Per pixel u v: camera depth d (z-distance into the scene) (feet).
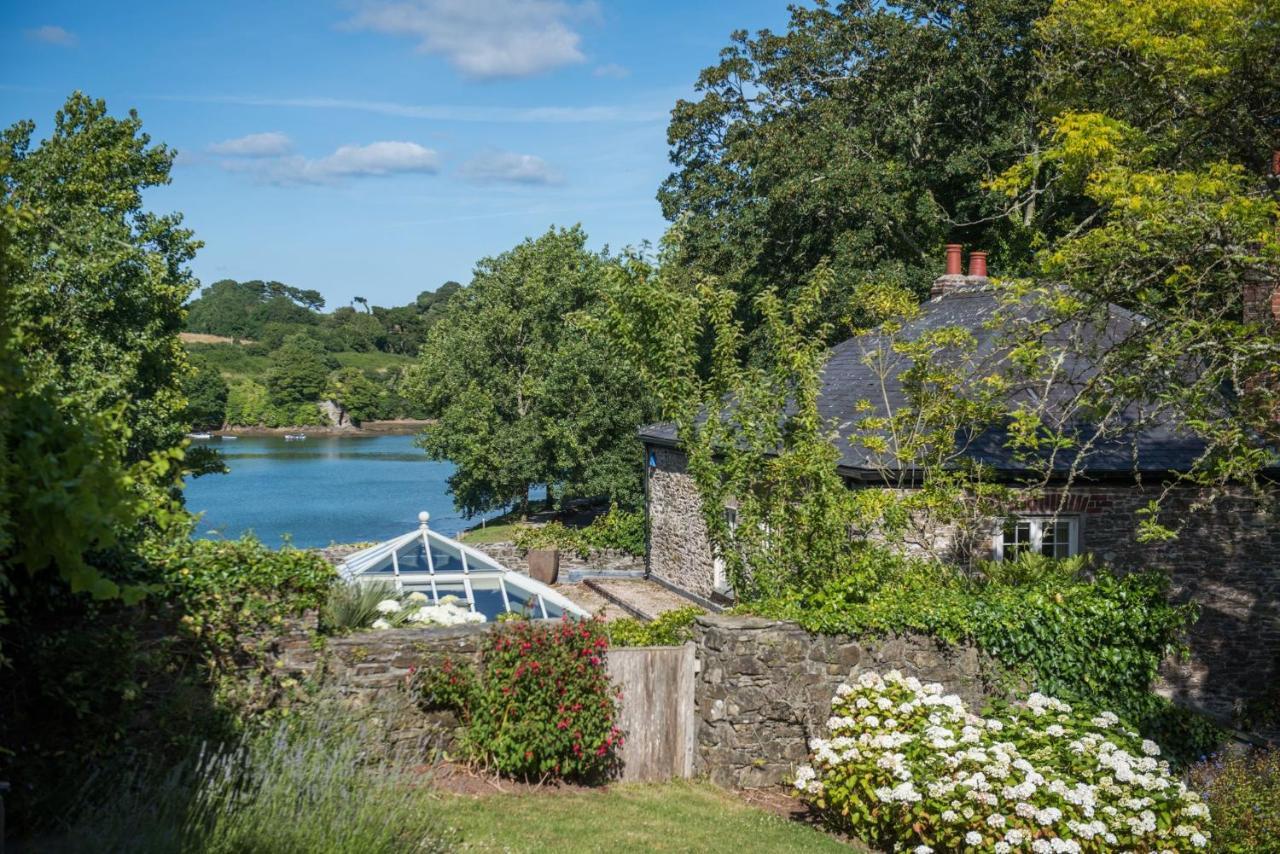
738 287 122.62
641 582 92.84
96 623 30.94
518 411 151.64
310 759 29.96
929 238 122.01
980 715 40.47
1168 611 44.21
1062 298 45.73
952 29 114.83
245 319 578.25
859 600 42.88
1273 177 54.34
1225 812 34.27
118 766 29.96
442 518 179.32
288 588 34.42
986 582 49.88
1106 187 47.78
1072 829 31.12
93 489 19.08
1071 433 56.08
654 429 89.51
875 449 50.06
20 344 21.90
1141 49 64.28
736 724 39.45
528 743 36.06
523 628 37.50
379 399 424.87
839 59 132.05
